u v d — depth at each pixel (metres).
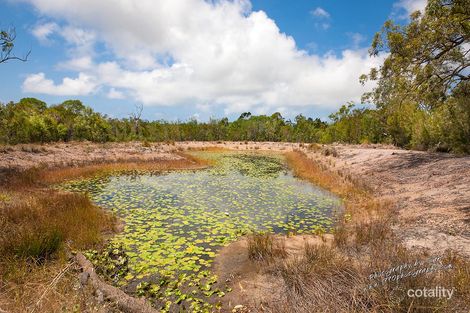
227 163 22.36
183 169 18.45
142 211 9.15
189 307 4.36
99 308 3.84
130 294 4.70
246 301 4.46
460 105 14.13
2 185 10.58
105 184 13.29
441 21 10.98
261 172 18.11
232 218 8.73
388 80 14.44
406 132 23.06
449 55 12.09
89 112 33.75
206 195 11.69
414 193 9.76
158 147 28.03
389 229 6.74
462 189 8.63
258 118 57.69
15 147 18.06
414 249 5.59
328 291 3.90
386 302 3.54
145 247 6.38
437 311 3.33
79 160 17.81
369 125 34.72
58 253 5.47
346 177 14.06
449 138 15.48
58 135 28.48
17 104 28.97
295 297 3.97
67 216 7.40
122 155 20.73
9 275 4.45
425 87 13.18
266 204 10.46
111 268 5.43
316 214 9.28
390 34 12.49
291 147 37.47
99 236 6.70
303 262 5.01
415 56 12.52
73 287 4.29
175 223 8.12
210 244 6.63
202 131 47.41
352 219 8.31
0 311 3.49
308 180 15.05
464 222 6.45
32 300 3.87
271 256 5.77
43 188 11.49
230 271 5.42
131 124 43.19
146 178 15.15
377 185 11.95
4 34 12.15
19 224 6.57
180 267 5.52
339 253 5.65
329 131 41.75
